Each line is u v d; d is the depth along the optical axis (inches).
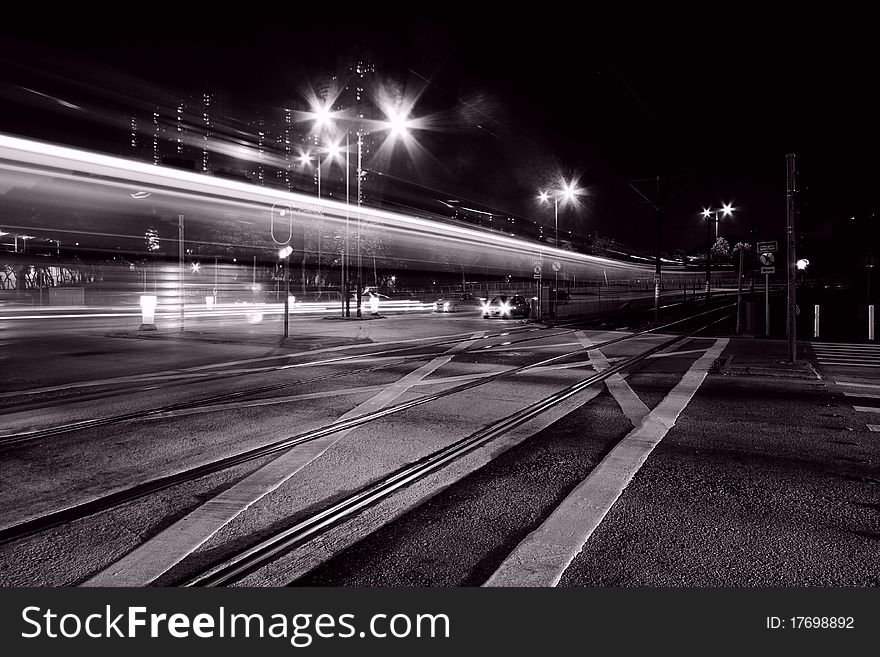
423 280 3681.1
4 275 2541.8
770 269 636.1
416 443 268.8
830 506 189.8
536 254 3137.3
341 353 618.8
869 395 380.8
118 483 216.1
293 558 156.9
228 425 304.3
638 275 4680.1
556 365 529.7
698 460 240.7
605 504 192.2
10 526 178.4
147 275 3629.4
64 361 548.4
